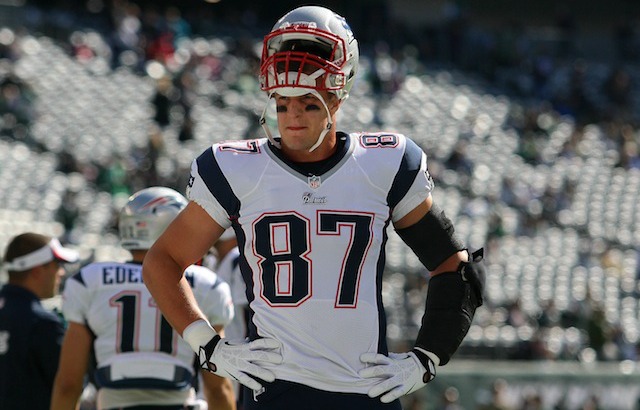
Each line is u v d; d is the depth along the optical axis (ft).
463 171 266.98
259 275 35.86
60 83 266.98
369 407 35.27
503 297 215.92
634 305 222.89
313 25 35.86
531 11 394.11
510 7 391.24
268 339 35.22
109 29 299.79
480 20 389.39
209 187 36.14
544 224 246.27
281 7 351.87
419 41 338.13
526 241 237.04
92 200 210.59
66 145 242.17
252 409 35.96
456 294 37.50
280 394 35.04
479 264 38.40
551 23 395.96
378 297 36.24
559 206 260.01
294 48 35.81
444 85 320.50
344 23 36.83
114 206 209.26
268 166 35.96
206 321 36.91
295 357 34.94
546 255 233.14
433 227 37.55
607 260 231.71
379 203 36.27
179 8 343.05
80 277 54.65
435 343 36.94
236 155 36.27
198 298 53.72
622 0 399.85
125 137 251.19
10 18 288.51
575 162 283.18
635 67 361.92
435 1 368.07
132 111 263.29
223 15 347.56
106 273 54.65
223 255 67.26
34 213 204.54
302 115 35.45
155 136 233.55
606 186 274.57
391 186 36.42
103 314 53.93
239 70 289.12
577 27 397.80
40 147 238.07
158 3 340.59
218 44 307.78
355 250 35.63
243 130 265.75
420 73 323.16
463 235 234.17
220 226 36.73
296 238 35.40
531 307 212.43
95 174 220.23
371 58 317.42
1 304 60.59
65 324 61.93
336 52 35.94
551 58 357.82
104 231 200.85
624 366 143.02
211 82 281.13
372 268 36.11
